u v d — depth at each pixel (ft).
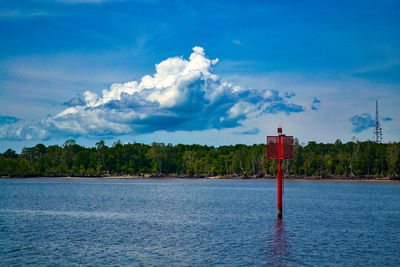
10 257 128.67
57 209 262.26
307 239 157.28
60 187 558.15
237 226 188.34
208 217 221.25
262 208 271.49
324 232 172.65
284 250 138.92
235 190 499.10
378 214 239.09
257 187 579.89
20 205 288.30
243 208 271.28
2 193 422.00
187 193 437.99
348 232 172.86
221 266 119.85
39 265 120.16
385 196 395.34
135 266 119.44
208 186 609.83
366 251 138.00
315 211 253.24
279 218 209.97
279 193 210.59
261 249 140.26
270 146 198.08
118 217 221.25
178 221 205.26
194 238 158.61
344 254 134.00
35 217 219.82
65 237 160.25
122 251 137.08
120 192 451.94
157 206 285.64
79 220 208.64
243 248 142.00
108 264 121.39
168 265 120.57
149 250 138.82
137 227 185.47
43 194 409.49
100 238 158.30
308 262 124.36
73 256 130.31
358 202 324.19
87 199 347.36
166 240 155.02
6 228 180.96
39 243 148.66
